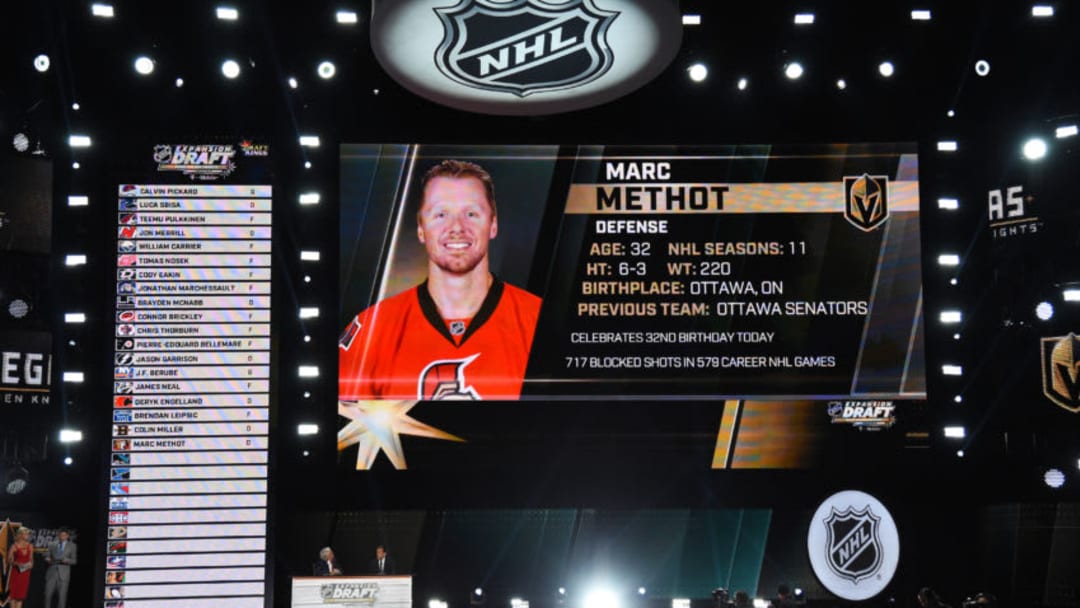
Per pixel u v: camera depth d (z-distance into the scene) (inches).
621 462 598.9
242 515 550.3
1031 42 618.2
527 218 605.6
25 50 606.9
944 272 612.4
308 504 610.5
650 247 605.0
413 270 601.6
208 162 577.9
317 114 618.2
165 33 613.6
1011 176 613.6
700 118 624.4
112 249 569.6
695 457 598.5
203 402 559.8
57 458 593.9
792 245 605.9
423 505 614.5
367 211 602.5
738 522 644.7
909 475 615.8
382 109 618.8
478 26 435.8
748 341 601.9
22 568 554.6
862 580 575.8
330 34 621.0
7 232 594.6
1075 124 605.3
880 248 607.2
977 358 612.7
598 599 602.5
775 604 582.9
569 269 603.5
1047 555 609.0
